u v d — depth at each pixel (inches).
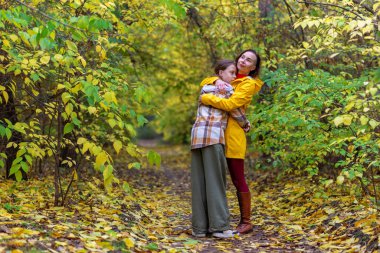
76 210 189.2
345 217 185.0
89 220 174.9
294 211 223.9
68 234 145.8
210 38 386.0
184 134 807.7
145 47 414.6
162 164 596.1
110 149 412.5
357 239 157.2
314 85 205.8
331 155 269.9
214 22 347.6
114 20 178.9
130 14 278.4
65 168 273.7
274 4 318.7
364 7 189.8
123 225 172.4
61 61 160.4
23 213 167.9
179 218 229.1
